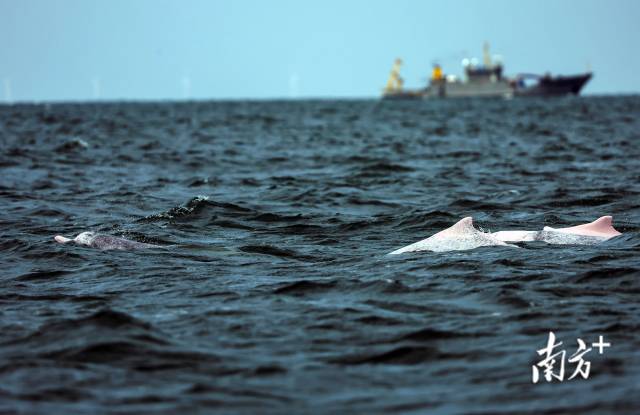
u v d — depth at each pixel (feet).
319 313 170.60
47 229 276.00
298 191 362.94
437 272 203.62
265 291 190.08
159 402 126.00
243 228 280.10
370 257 226.99
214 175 438.81
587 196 331.98
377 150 594.24
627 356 141.79
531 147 587.68
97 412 122.21
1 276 213.25
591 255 217.56
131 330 158.20
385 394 128.47
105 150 583.17
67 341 153.58
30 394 129.29
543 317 164.96
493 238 233.76
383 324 163.02
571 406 121.60
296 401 126.00
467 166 465.88
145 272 212.84
